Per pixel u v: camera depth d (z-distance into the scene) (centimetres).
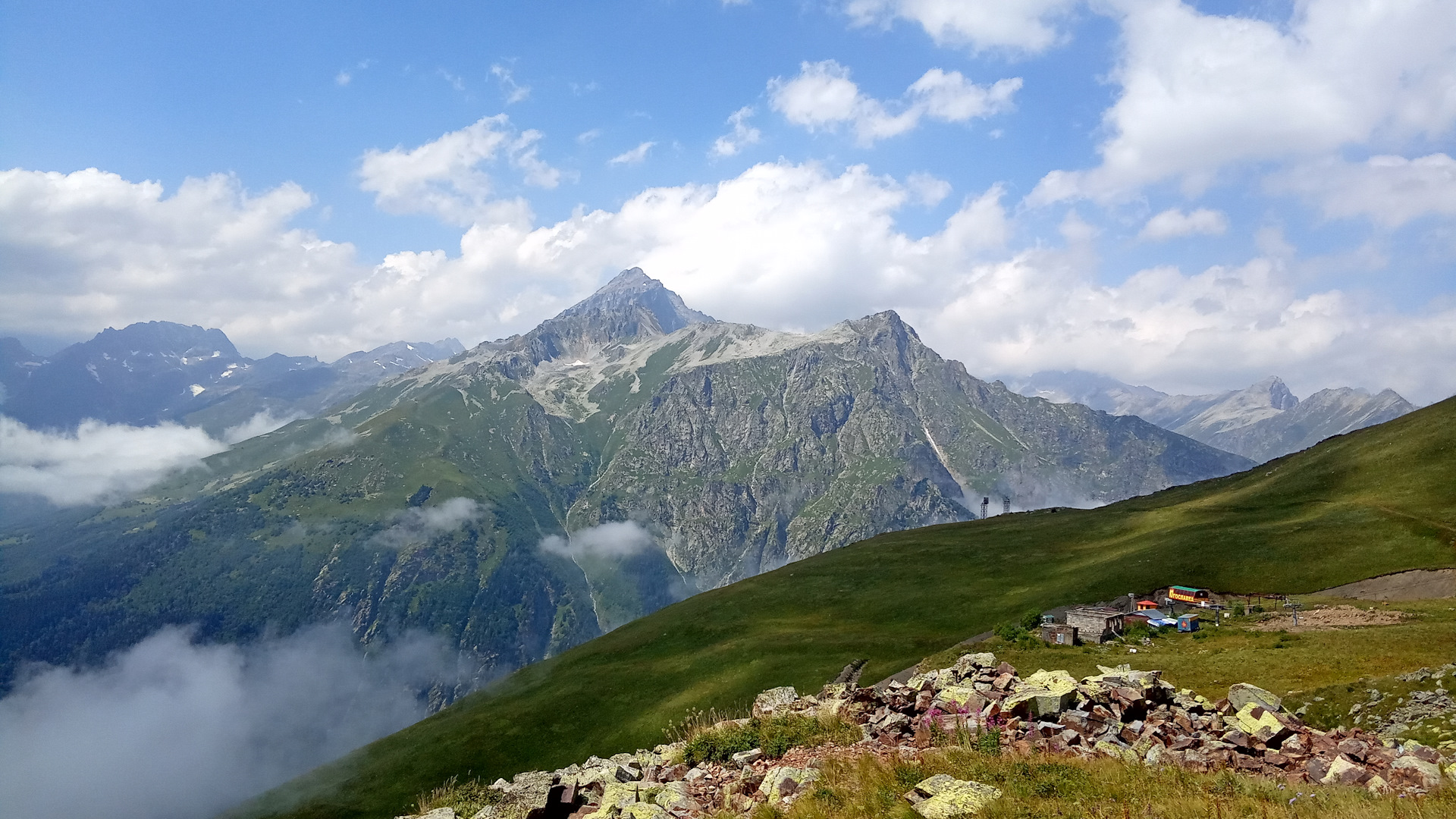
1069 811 1798
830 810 1931
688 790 2361
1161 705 2855
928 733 2522
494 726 11038
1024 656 7162
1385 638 6309
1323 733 2698
